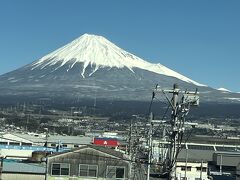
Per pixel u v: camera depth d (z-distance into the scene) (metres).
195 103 28.23
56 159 49.41
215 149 127.38
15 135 119.25
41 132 171.25
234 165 106.06
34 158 72.12
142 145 77.94
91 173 49.44
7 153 98.44
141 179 51.78
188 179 85.88
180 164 86.88
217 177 86.06
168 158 32.38
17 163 60.56
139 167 52.84
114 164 49.41
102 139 117.38
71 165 49.44
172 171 31.27
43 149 97.88
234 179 84.25
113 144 115.56
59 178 49.34
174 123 28.81
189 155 115.00
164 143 57.78
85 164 49.47
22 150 99.19
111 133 165.88
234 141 138.88
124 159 49.56
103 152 49.56
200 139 135.12
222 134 195.25
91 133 174.25
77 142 118.75
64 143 116.62
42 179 59.34
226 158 106.69
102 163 49.47
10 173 58.88
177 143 29.67
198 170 87.56
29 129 186.50
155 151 65.81
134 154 66.50
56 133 171.50
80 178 49.34
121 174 49.41
